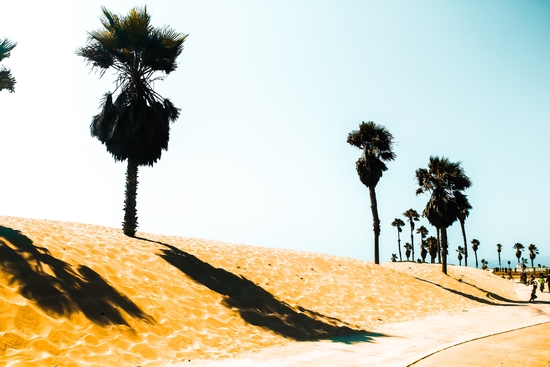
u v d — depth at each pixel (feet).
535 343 26.25
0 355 16.10
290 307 36.45
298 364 20.38
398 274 66.28
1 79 47.01
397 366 19.71
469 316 43.83
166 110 49.62
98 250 33.53
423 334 30.99
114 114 47.21
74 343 18.95
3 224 33.42
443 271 90.58
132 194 47.52
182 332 24.34
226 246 56.75
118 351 19.56
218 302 31.94
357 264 64.80
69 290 23.66
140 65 48.29
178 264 37.88
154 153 49.55
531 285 122.52
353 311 40.34
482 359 21.12
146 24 46.14
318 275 52.34
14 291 21.04
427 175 93.45
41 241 30.17
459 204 94.68
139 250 38.47
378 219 81.92
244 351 23.20
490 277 109.60
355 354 22.95
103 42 45.55
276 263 52.47
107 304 24.07
